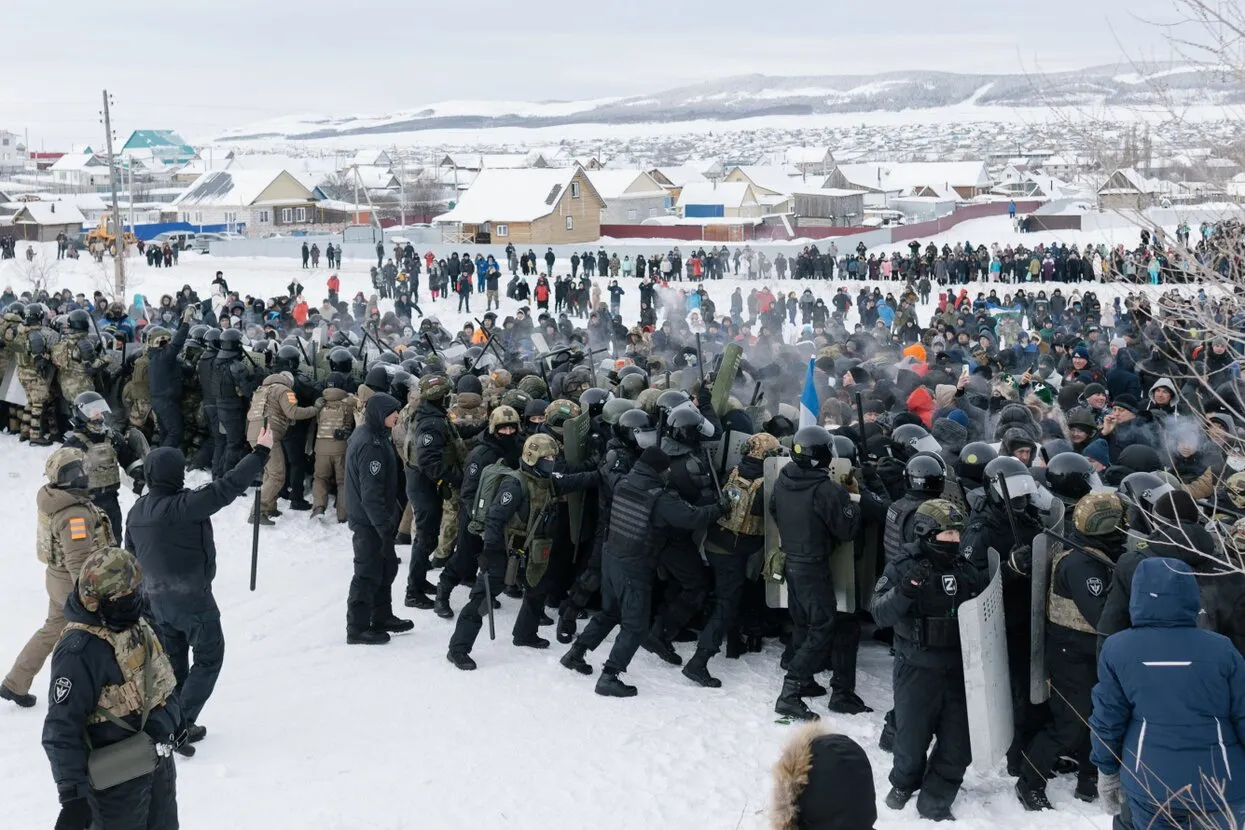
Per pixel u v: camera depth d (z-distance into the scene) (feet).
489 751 24.81
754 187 297.74
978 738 21.07
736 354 33.22
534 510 29.32
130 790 16.61
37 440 52.37
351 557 38.96
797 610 26.84
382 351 57.31
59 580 25.59
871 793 10.23
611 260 161.48
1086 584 21.12
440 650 30.78
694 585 29.37
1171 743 16.03
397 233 240.94
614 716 26.73
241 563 38.32
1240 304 21.30
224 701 27.35
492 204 226.38
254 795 22.48
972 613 20.88
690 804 22.45
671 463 28.12
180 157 542.57
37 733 25.08
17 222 300.81
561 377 42.37
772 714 26.99
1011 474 23.06
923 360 54.65
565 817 22.00
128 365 51.52
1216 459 29.71
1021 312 107.24
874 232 213.25
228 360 44.29
